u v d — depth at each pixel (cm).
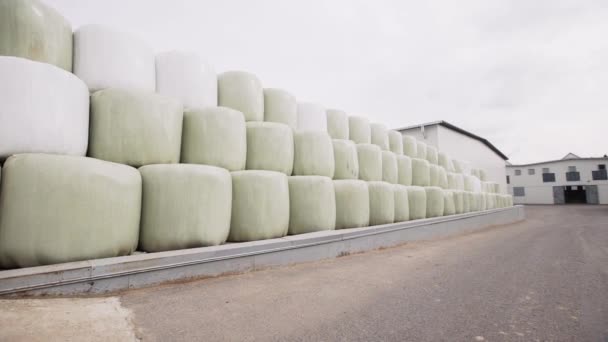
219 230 323
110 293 240
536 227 1041
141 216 301
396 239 571
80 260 245
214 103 423
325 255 417
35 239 229
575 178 3300
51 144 255
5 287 204
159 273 270
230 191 346
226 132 369
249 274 319
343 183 509
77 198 245
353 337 177
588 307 235
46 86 254
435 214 778
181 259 281
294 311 217
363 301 241
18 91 242
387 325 195
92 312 193
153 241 295
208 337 172
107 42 337
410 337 179
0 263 225
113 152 304
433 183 912
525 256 461
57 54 307
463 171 1267
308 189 438
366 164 618
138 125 311
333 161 509
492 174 2117
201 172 314
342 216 500
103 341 159
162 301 228
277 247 356
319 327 190
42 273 216
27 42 281
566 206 2914
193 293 250
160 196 299
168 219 298
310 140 479
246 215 363
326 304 232
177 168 307
